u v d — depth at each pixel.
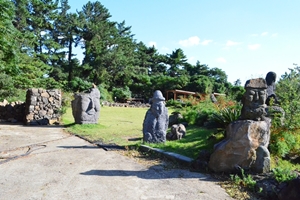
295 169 4.07
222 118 7.08
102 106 21.41
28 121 10.48
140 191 3.45
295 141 4.74
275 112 5.00
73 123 10.16
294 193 2.93
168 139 6.84
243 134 4.01
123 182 3.79
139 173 4.23
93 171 4.30
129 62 33.00
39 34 26.41
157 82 32.78
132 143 6.65
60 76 28.97
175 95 29.41
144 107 25.27
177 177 4.05
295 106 4.96
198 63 43.16
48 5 26.25
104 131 8.75
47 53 28.45
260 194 3.33
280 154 4.52
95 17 33.28
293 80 6.05
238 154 4.04
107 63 31.23
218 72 40.56
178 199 3.21
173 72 41.97
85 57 31.17
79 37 32.03
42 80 20.25
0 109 11.70
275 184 3.37
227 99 12.92
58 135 8.05
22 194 3.27
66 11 31.73
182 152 5.38
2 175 4.00
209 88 26.88
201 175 4.14
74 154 5.50
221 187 3.63
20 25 22.16
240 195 3.33
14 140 6.99
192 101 15.55
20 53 17.77
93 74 30.75
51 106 11.23
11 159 4.94
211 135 6.20
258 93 4.25
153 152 5.53
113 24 34.06
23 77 16.94
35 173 4.14
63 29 30.47
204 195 3.33
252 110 4.23
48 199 3.13
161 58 42.12
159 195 3.32
